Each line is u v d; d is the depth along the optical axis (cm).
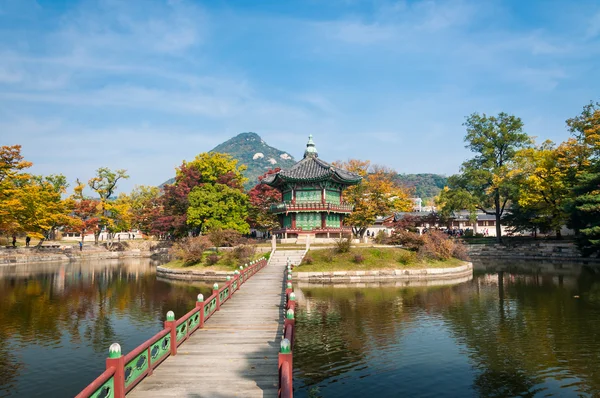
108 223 8994
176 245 5625
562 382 1559
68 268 6050
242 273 3338
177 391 1141
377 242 6119
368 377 1609
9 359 1845
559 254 6438
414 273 4541
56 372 1688
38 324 2480
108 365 981
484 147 7744
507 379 1592
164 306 3041
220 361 1413
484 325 2378
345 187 6950
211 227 6538
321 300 3189
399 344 2022
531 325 2366
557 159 6450
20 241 9025
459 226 11212
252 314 2209
